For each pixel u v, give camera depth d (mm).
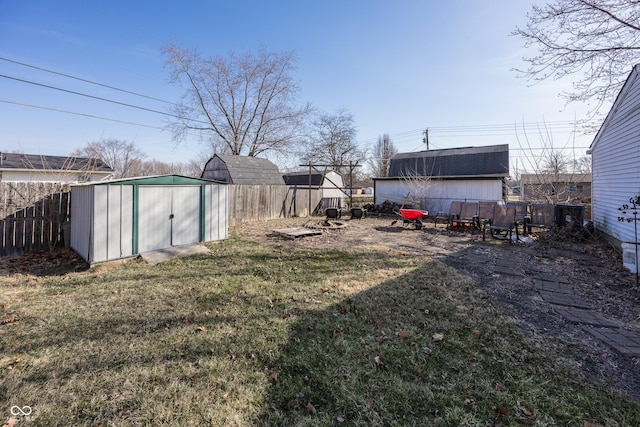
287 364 2596
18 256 6434
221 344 2896
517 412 2041
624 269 5430
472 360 2650
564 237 8156
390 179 17250
